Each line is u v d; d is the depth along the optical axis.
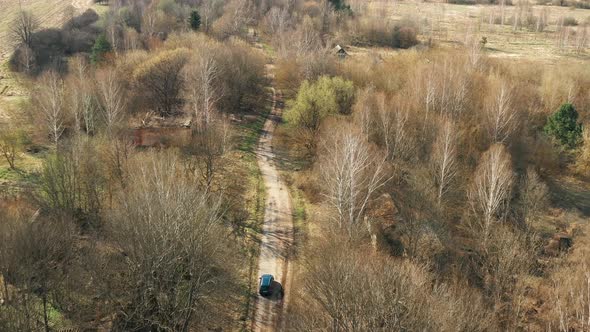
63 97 99.00
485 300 57.28
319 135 90.62
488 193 71.50
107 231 59.62
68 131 95.25
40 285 51.94
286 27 158.75
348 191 66.50
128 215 53.88
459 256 65.31
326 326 45.44
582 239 69.44
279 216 78.38
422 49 141.25
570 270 60.66
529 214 73.50
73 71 114.62
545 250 68.56
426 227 66.81
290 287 63.22
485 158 76.75
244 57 121.44
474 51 120.44
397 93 96.75
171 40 131.12
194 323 55.03
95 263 55.41
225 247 63.22
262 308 59.78
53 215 62.19
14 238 49.56
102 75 100.56
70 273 55.12
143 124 97.94
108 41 132.38
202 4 172.75
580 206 80.50
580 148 89.25
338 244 57.59
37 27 152.62
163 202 52.69
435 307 43.28
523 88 102.69
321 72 110.75
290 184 88.12
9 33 154.12
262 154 98.75
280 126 112.12
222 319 57.41
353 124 81.94
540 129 98.06
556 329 52.34
